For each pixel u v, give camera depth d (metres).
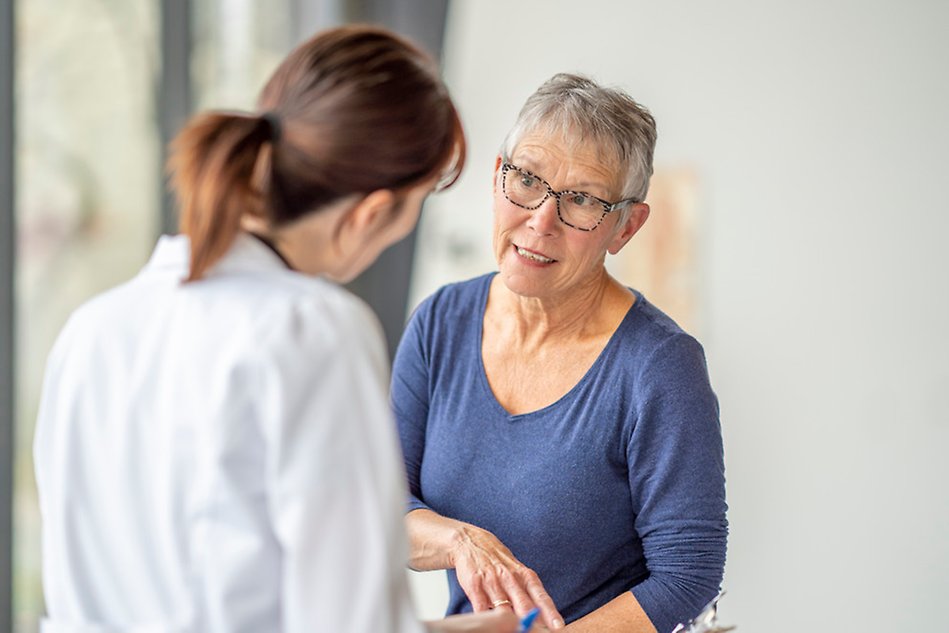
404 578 1.06
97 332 1.08
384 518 1.02
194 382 1.02
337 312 1.05
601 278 1.62
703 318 5.09
